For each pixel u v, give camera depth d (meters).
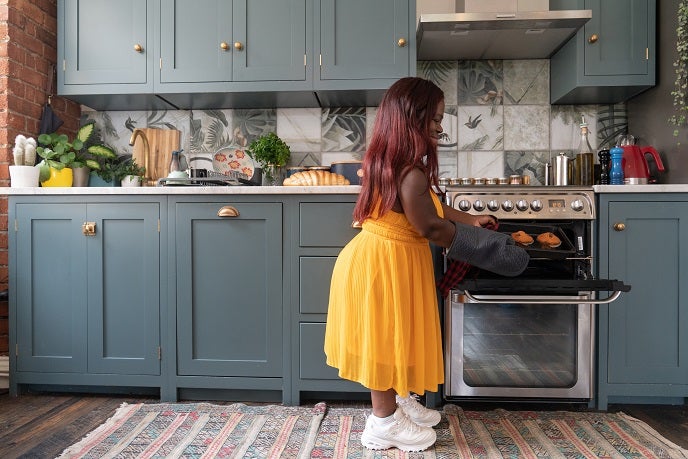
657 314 1.93
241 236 2.00
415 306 1.44
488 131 2.63
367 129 2.66
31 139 2.20
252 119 2.69
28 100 2.34
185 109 2.71
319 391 2.00
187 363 2.01
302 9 2.33
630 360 1.94
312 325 1.98
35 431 1.73
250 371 2.00
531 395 1.94
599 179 2.48
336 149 2.67
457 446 1.59
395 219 1.45
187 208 2.01
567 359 1.94
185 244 2.01
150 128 2.71
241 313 2.00
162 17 2.36
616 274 1.94
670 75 2.20
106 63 2.38
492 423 1.79
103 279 2.04
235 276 2.00
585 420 1.82
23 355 2.07
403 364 1.39
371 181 1.46
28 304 2.07
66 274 2.06
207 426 1.74
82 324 2.05
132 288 2.03
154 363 2.02
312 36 2.33
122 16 2.38
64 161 2.28
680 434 1.72
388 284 1.42
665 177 2.26
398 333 1.40
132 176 2.46
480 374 1.95
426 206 1.39
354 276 1.45
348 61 2.32
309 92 2.39
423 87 1.45
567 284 1.69
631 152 2.26
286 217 1.98
